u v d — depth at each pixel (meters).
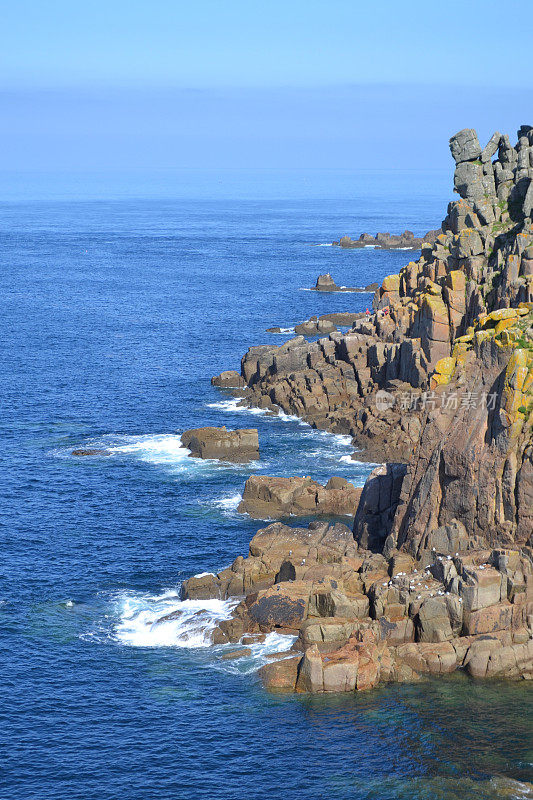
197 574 96.44
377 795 63.69
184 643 82.94
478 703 72.25
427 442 88.44
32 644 83.19
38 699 75.12
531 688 74.00
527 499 79.88
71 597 91.75
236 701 74.06
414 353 139.75
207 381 178.50
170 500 116.38
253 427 146.75
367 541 93.94
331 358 158.50
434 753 67.38
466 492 83.00
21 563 99.06
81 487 120.69
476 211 149.88
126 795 64.81
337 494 111.88
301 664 75.75
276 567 90.94
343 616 81.44
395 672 75.38
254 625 83.88
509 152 152.00
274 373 165.12
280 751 68.38
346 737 69.25
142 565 98.62
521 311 92.94
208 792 64.69
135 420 151.62
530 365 82.62
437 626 77.44
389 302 165.38
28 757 68.44
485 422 83.75
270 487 113.56
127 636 84.50
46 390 170.75
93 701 74.81
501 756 66.81
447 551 82.75
